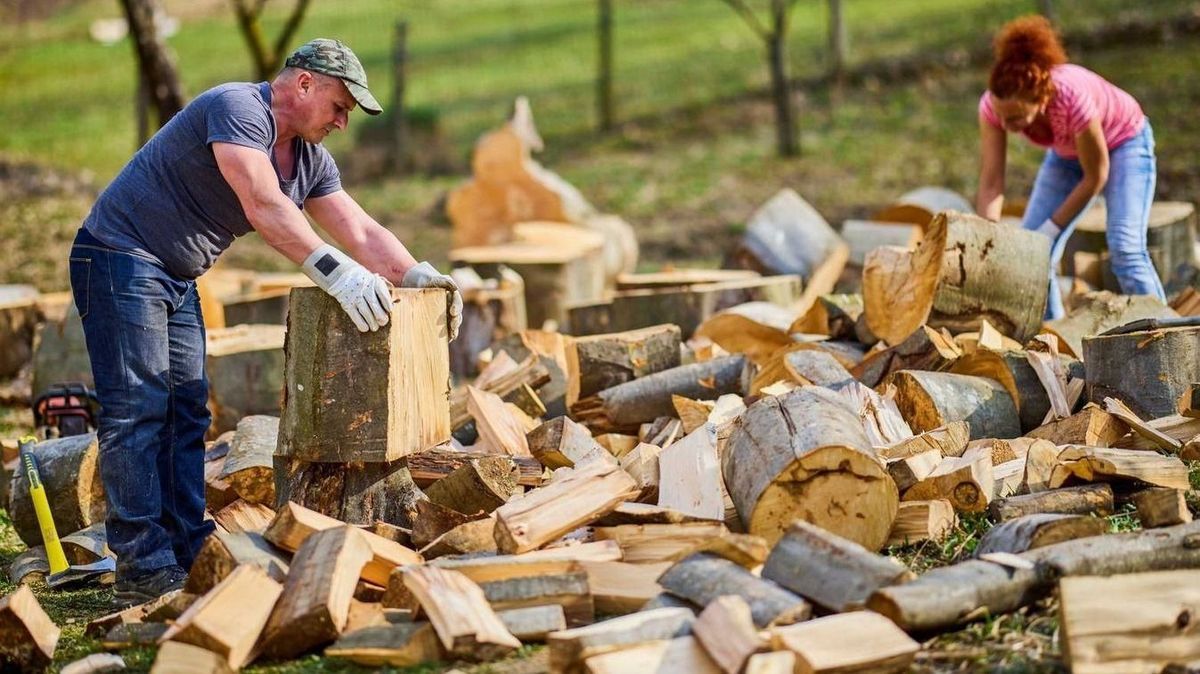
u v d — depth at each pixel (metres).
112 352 8.38
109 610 8.73
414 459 9.19
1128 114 12.65
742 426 8.26
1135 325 10.32
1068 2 43.06
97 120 43.84
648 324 15.00
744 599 6.59
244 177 8.03
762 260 17.41
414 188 34.88
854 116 37.09
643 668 6.13
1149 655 6.07
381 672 6.70
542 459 9.63
